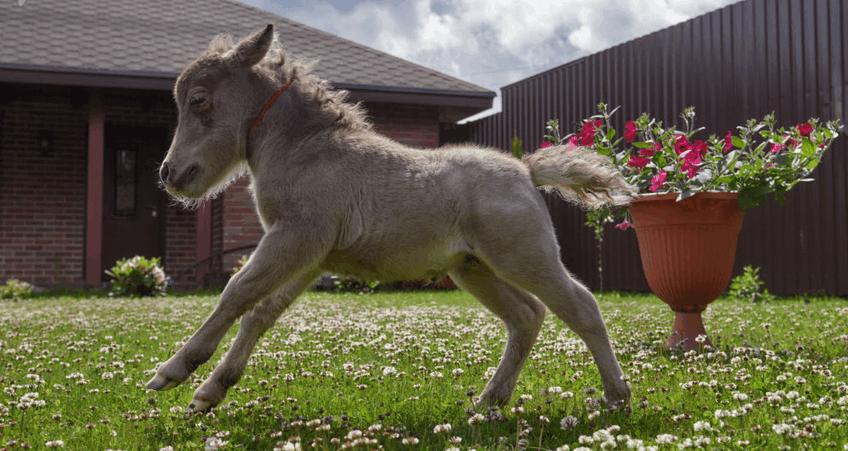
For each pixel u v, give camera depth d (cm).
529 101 1459
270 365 443
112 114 1405
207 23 1557
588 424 284
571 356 445
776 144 504
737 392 332
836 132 509
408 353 466
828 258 949
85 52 1299
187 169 321
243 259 1227
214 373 330
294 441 250
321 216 304
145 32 1443
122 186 1413
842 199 936
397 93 1348
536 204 317
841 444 250
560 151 345
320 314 782
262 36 323
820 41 960
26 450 260
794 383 343
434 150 335
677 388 357
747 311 750
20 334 611
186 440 286
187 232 1438
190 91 327
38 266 1366
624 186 342
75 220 1391
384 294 1130
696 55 1120
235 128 328
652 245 509
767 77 1021
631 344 509
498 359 457
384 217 308
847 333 543
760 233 1034
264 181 318
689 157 481
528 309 350
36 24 1384
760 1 1031
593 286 1281
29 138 1373
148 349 534
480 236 310
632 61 1224
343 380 398
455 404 328
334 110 337
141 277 1134
